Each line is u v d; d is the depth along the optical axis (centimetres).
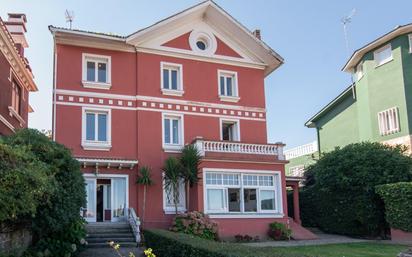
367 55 2973
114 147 2208
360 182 2278
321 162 2544
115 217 2166
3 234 1108
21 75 2153
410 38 2683
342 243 1995
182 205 2236
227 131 2516
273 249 939
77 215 1477
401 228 2058
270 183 2328
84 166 2136
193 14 2452
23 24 2292
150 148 2264
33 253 1314
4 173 952
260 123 2547
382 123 2822
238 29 2512
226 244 1085
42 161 1323
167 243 1336
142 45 2347
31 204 1010
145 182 2147
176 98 2377
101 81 2272
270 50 2533
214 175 2205
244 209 2230
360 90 3112
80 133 2161
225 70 2530
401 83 2688
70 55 2214
